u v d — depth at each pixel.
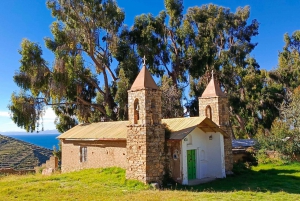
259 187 17.12
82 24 34.31
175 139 18.20
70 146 26.45
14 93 31.88
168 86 38.28
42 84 31.77
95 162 23.42
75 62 33.16
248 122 47.56
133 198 13.54
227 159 22.38
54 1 33.88
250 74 44.69
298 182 18.58
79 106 37.38
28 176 24.41
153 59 39.59
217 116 22.22
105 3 35.09
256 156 27.61
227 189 16.89
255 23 46.50
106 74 37.62
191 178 20.58
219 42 47.03
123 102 34.12
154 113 18.27
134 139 17.84
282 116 33.59
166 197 13.72
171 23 41.56
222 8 44.00
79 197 14.04
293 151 27.16
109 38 35.91
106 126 25.31
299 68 44.78
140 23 38.44
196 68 39.59
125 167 20.52
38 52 31.27
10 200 13.69
